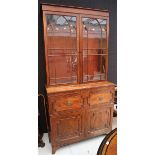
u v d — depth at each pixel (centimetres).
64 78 223
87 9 213
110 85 230
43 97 239
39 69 237
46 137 249
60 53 215
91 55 234
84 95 214
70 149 219
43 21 195
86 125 224
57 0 228
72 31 214
